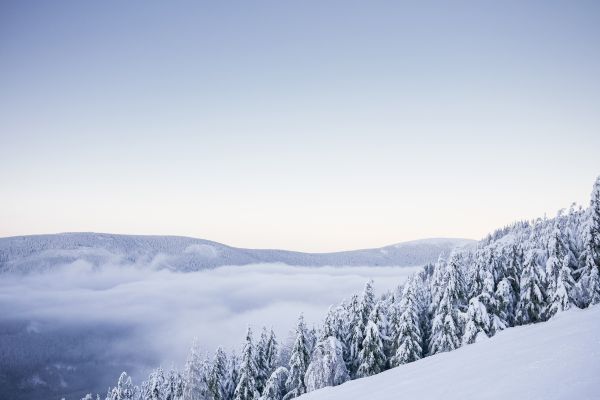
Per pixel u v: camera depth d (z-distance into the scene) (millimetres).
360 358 35594
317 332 46375
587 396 7094
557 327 16703
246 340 41094
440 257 42281
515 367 11219
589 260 33562
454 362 16312
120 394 55219
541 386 8578
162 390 50906
